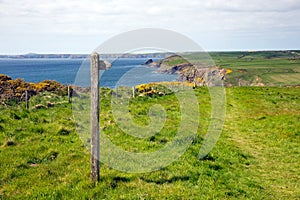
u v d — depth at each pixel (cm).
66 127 1692
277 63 10181
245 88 4762
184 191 963
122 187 967
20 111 2055
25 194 895
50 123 1791
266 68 8450
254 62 10256
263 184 1133
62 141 1473
